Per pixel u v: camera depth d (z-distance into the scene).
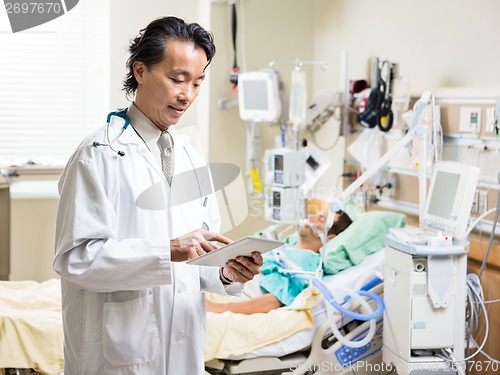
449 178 2.50
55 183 3.94
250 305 2.69
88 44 3.92
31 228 3.78
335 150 3.76
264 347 2.50
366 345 2.63
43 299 2.55
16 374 2.24
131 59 1.51
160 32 1.46
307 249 3.09
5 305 2.44
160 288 1.54
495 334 2.65
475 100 2.76
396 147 2.57
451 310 2.41
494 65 2.78
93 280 1.42
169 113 1.51
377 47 3.48
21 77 3.85
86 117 3.96
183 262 1.59
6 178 3.61
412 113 2.95
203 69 1.52
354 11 3.65
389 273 2.51
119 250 1.41
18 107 3.86
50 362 2.22
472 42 2.89
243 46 3.90
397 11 3.32
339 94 3.53
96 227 1.41
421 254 2.34
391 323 2.50
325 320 2.60
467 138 2.79
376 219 2.95
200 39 1.50
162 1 3.92
